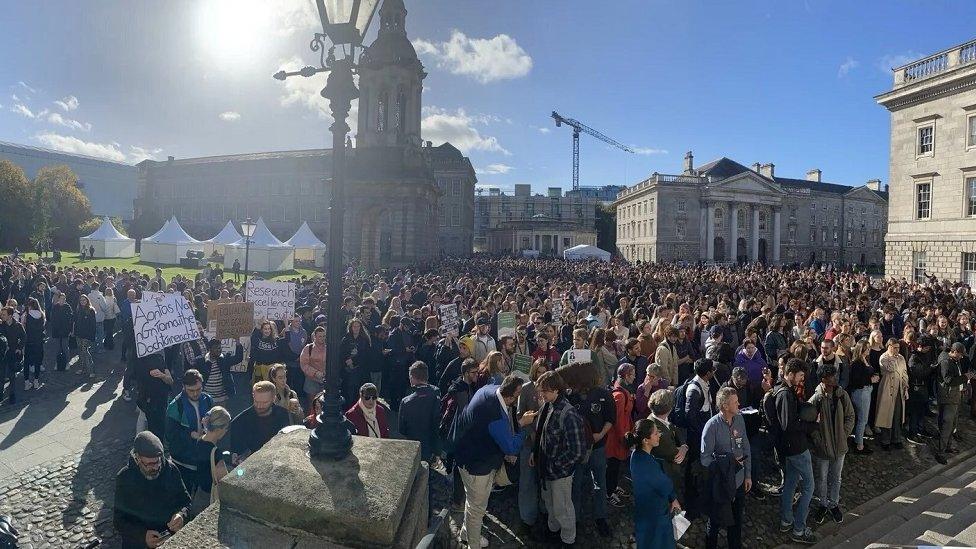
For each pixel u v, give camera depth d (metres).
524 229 102.94
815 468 7.35
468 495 5.84
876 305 16.31
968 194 32.25
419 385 6.94
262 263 43.81
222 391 10.30
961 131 32.44
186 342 9.98
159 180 97.44
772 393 7.02
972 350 11.12
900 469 8.86
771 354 10.66
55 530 6.29
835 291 21.72
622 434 7.00
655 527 5.33
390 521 3.30
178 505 4.59
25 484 7.33
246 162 90.56
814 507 7.55
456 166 85.94
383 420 6.70
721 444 6.07
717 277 31.83
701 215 80.31
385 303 15.99
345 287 19.91
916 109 35.06
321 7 4.07
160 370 8.38
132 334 10.91
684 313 11.72
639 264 55.59
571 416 5.68
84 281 16.78
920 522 6.46
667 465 6.29
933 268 33.97
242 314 11.13
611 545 6.40
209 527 3.44
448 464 7.57
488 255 82.50
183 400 6.36
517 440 5.75
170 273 38.91
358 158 41.00
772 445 7.83
